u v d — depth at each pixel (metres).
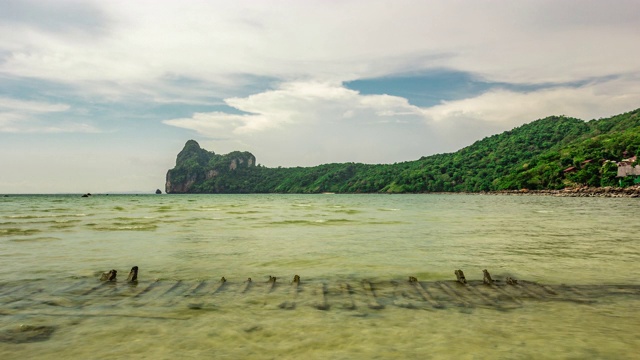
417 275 12.41
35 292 10.20
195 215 40.41
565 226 27.81
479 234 23.05
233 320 8.04
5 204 70.31
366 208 56.81
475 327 7.64
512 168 188.38
